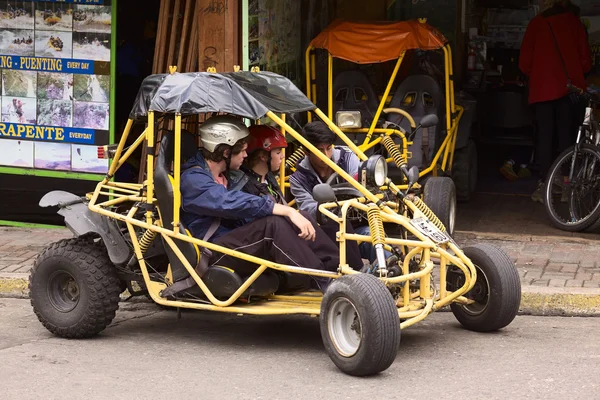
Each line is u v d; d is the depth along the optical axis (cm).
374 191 692
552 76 1124
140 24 1052
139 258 695
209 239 684
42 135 1013
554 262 888
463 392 589
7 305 822
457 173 1141
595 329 734
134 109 705
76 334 706
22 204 1029
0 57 1011
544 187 1032
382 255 634
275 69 1029
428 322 754
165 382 614
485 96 1377
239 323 764
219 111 667
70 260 699
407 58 1189
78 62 998
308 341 710
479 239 979
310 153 733
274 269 681
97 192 732
